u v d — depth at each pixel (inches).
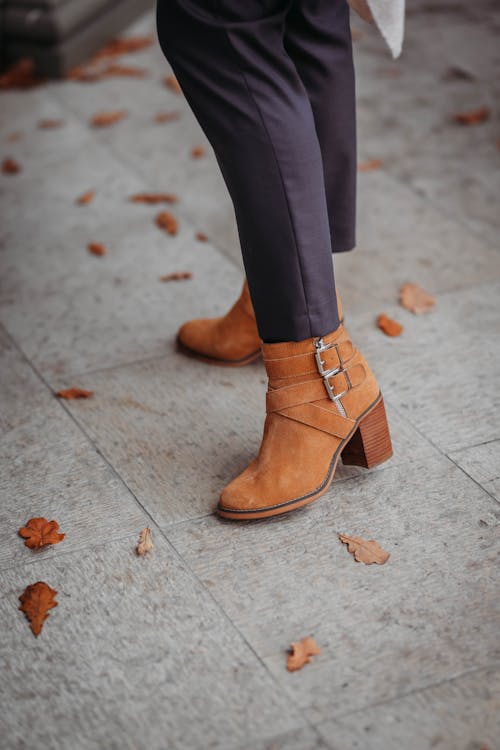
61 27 153.2
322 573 62.7
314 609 60.1
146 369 85.0
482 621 58.8
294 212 59.8
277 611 60.0
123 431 77.0
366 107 140.8
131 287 98.3
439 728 52.1
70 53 157.5
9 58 157.6
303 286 61.6
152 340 89.4
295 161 58.9
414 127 133.9
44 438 76.5
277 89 58.1
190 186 120.3
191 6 56.7
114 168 125.6
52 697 54.8
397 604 60.2
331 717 52.9
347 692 54.4
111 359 86.7
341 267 100.5
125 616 60.0
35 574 63.6
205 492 70.2
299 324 62.7
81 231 110.0
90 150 131.0
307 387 65.2
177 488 70.7
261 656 56.9
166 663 56.7
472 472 71.3
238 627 58.9
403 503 68.5
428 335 88.4
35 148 131.6
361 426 67.7
